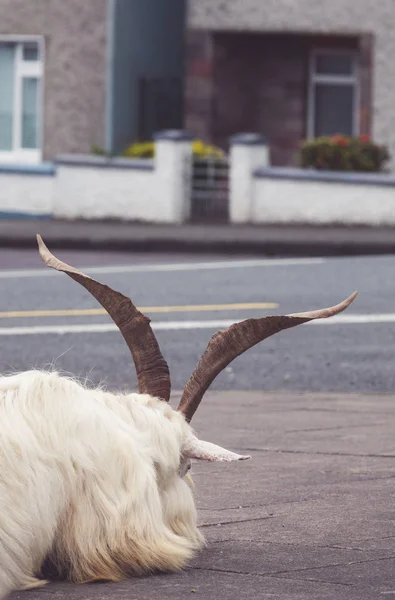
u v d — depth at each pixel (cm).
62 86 3164
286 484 693
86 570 481
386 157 2834
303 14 3167
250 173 2777
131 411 498
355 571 517
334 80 3347
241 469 735
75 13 3148
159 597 471
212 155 2911
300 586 493
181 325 1407
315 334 1352
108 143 3159
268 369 1162
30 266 2042
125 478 482
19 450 460
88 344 1287
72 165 2850
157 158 2792
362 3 3139
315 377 1126
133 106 3247
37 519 462
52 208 2872
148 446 493
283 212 2758
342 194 2709
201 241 2355
